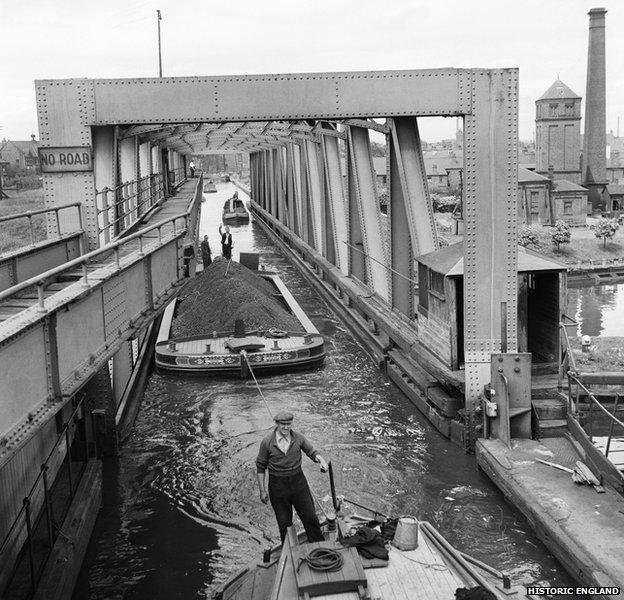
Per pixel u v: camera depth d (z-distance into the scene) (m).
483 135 13.81
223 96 13.48
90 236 13.30
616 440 13.42
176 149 47.44
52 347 7.67
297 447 8.17
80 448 13.16
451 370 14.97
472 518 11.37
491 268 14.03
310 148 33.59
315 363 20.17
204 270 31.33
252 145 53.84
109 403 14.17
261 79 13.57
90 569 10.43
